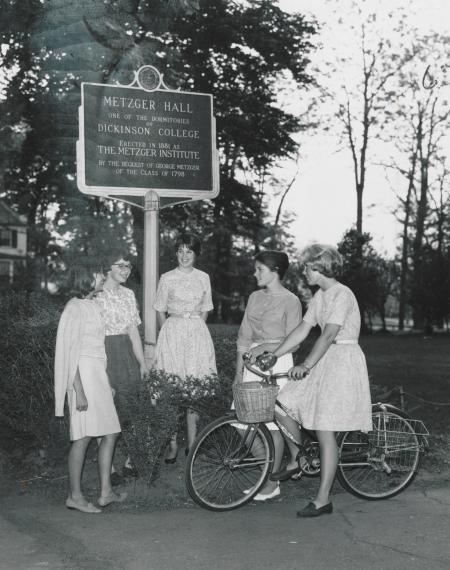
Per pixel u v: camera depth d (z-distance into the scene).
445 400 11.32
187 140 8.45
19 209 19.33
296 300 6.21
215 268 30.36
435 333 39.59
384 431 6.05
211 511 5.78
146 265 8.26
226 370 7.91
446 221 42.75
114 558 4.79
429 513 5.71
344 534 5.23
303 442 6.17
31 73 16.72
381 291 40.03
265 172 32.12
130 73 16.58
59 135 17.44
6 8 15.06
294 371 5.61
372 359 19.41
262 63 28.55
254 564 4.66
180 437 7.51
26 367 7.25
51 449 7.18
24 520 5.61
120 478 6.44
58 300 8.01
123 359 6.49
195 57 25.89
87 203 18.48
